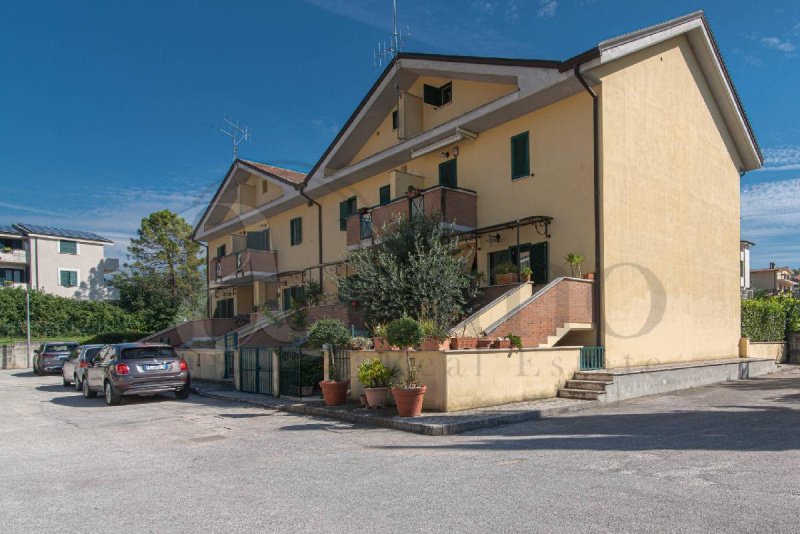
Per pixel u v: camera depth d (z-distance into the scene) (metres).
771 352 22.02
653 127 15.59
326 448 7.72
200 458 7.27
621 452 6.84
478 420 9.03
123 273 43.38
